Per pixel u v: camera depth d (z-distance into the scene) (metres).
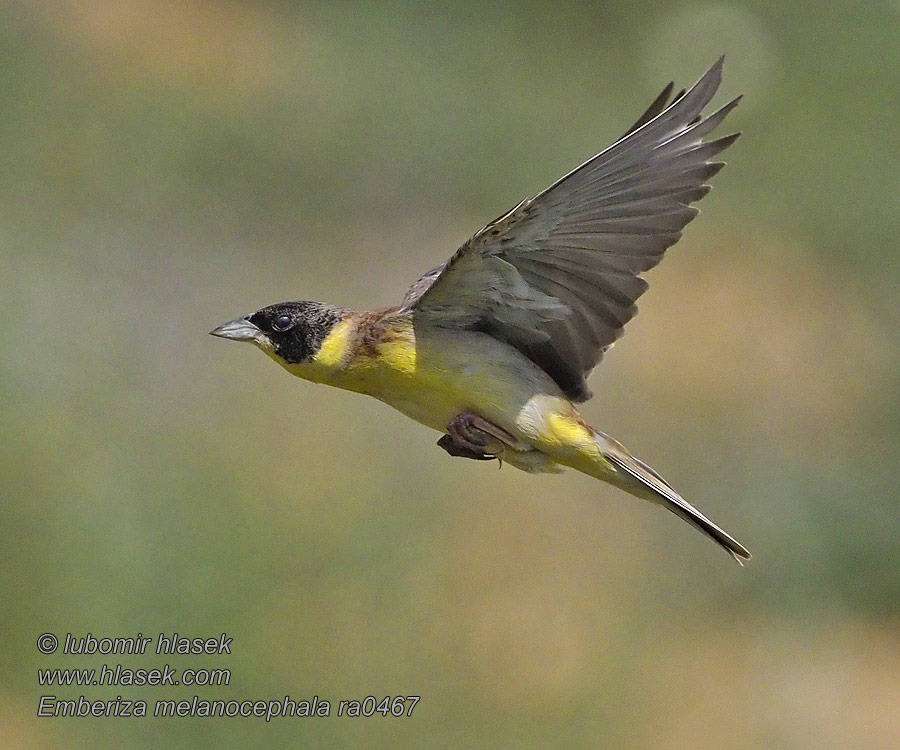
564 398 7.02
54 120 20.27
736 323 19.66
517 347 7.10
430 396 7.02
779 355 19.09
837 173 23.28
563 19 26.11
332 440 13.87
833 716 13.50
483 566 13.35
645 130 6.09
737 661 13.80
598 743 12.18
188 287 17.84
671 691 13.20
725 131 24.02
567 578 13.77
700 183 6.39
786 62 25.56
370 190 21.45
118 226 18.62
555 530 14.14
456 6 25.58
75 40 22.39
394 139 22.27
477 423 6.97
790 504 15.83
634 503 14.94
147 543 11.68
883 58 25.52
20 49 21.42
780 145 23.91
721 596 14.67
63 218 18.41
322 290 19.16
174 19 23.86
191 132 21.05
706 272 20.88
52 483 11.95
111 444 12.87
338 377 7.11
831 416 17.98
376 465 13.72
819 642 14.34
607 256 6.65
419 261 20.22
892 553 15.37
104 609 11.13
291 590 11.86
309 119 22.06
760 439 17.28
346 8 25.17
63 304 16.06
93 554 11.44
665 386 17.89
